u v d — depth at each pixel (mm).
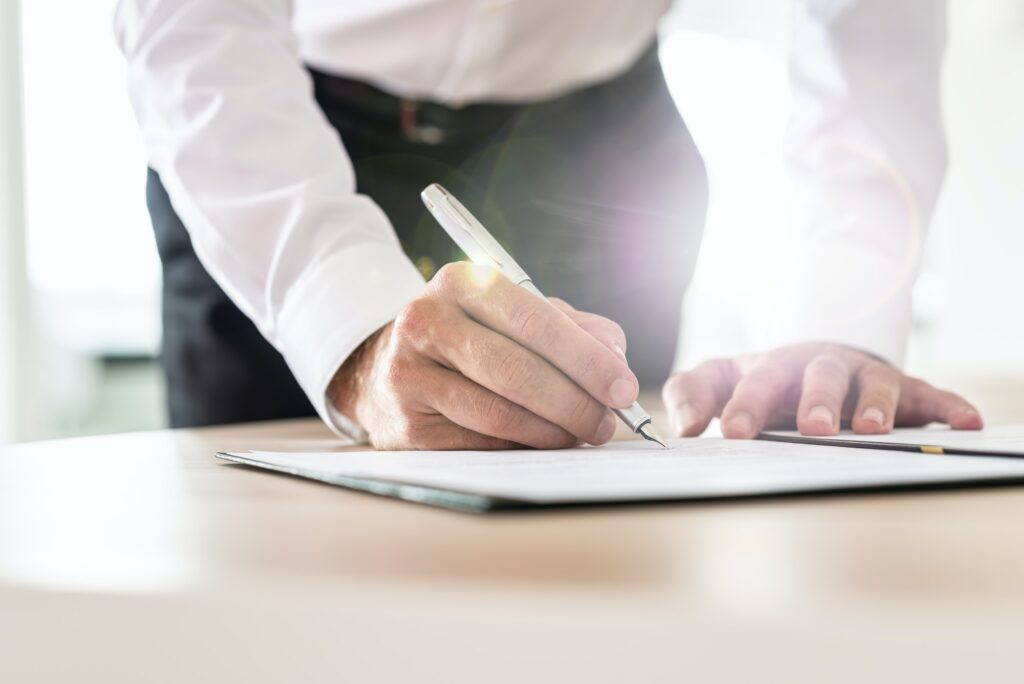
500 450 561
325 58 1137
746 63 4000
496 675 166
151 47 810
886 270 884
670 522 297
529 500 315
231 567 222
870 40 977
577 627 161
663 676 157
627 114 1210
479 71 1147
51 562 233
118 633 193
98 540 271
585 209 1200
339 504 353
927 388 758
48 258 2988
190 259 1129
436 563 226
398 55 1125
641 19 1185
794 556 235
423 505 347
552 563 226
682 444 591
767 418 698
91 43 2988
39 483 437
